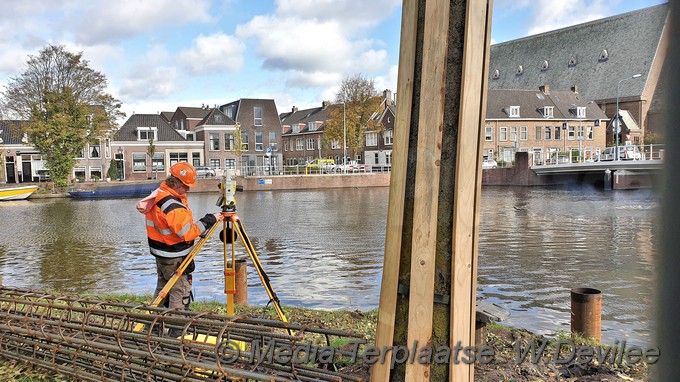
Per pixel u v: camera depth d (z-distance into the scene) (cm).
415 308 224
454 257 219
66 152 3722
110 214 2414
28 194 3394
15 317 373
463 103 213
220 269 1086
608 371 336
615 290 876
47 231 1805
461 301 222
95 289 938
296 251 1322
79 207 2812
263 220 2038
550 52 6894
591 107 5722
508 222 1855
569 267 1078
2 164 3966
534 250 1287
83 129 3703
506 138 5344
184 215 373
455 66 217
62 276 1069
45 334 349
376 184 4422
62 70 3669
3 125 4188
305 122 6769
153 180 4069
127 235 1692
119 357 320
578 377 330
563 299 823
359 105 5084
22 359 363
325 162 5216
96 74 3797
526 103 5528
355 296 853
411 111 223
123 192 3634
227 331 301
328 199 3130
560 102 5666
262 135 5312
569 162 4094
